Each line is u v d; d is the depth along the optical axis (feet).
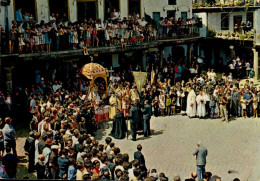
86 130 59.98
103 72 76.69
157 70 101.19
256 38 107.45
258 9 106.73
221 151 57.98
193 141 62.90
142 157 44.11
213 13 129.39
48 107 58.65
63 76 86.53
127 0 100.83
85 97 71.82
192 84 82.12
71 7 87.66
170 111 80.02
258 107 76.69
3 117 62.69
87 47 81.25
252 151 57.77
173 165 52.75
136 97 78.18
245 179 47.93
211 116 76.79
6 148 46.14
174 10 120.47
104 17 95.35
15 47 66.39
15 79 78.18
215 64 135.54
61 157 39.40
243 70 116.26
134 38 92.84
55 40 74.74
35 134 46.29
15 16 74.49
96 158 40.16
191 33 114.32
